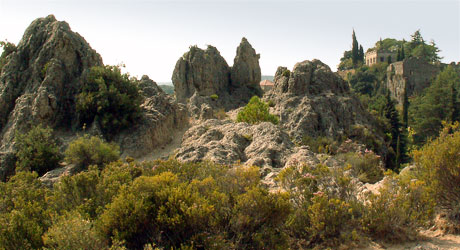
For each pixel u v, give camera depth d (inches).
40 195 553.0
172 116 1466.5
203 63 2812.5
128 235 373.1
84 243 350.0
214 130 1014.4
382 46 6609.3
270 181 613.3
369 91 4857.3
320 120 1945.1
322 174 504.1
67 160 986.7
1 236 383.2
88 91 1298.0
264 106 1526.8
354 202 464.4
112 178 521.3
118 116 1273.4
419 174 539.2
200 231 376.8
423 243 412.2
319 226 414.9
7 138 1159.6
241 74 2967.5
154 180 435.5
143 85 1710.1
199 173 587.2
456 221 442.0
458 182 454.6
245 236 383.9
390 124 2332.7
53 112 1235.9
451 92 2817.4
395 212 427.8
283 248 376.2
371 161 780.6
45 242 358.0
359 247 406.6
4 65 1382.9
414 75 4429.1
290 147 842.2
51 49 1347.2
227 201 411.8
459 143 468.8
